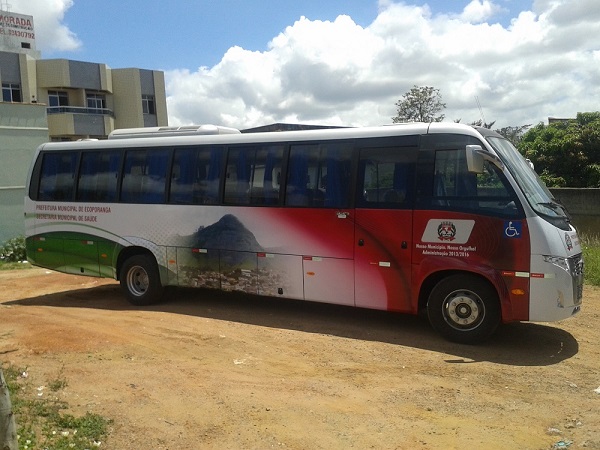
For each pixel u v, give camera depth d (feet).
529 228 22.62
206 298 35.09
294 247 28.27
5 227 61.46
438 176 24.68
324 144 27.63
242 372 21.18
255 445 15.30
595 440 15.33
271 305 32.86
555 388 19.33
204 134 32.68
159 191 32.55
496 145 24.47
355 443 15.40
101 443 15.35
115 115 132.87
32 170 37.32
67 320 29.58
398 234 25.40
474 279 23.93
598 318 28.81
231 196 30.25
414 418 16.94
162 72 137.69
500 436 15.69
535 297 22.57
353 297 26.78
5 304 35.70
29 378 20.39
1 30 130.21
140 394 18.79
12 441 12.65
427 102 88.28
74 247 35.68
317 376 20.72
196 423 16.63
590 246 50.11
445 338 24.99
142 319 29.40
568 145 73.92
